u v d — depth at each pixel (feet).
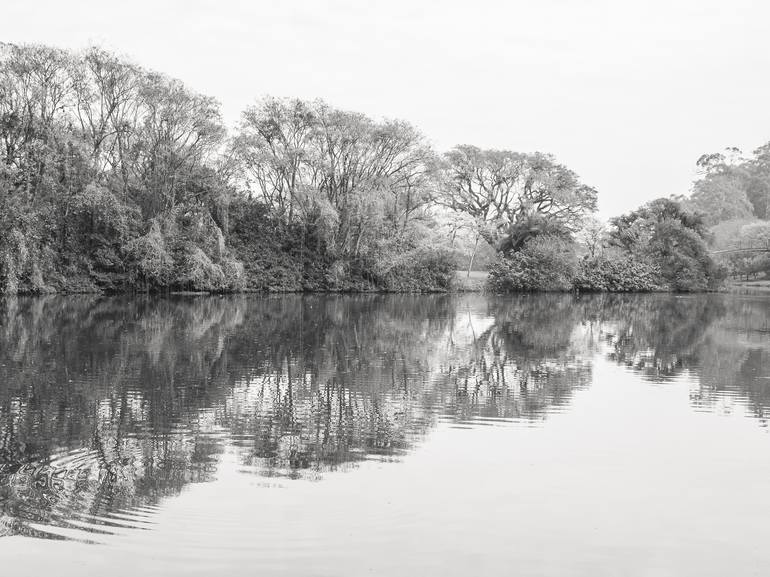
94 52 149.38
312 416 43.78
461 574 23.34
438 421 43.21
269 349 72.59
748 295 209.67
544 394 52.29
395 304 148.05
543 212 260.01
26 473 32.24
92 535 25.71
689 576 23.62
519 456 36.06
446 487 31.24
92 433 38.93
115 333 82.38
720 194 429.79
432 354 72.54
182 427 40.52
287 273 178.09
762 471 34.24
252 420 42.45
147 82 154.71
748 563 24.61
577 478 32.83
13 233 124.77
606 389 54.70
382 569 23.56
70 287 145.48
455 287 203.72
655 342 86.48
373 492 30.45
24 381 52.80
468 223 211.00
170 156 155.22
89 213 146.10
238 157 168.25
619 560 24.64
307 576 22.99
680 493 31.12
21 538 25.41
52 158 137.28
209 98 159.22
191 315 108.88
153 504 28.66
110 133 153.17
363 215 179.01
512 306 150.10
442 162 201.67
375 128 185.78
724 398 51.57
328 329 93.40
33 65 139.13
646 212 236.43
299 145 181.06
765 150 472.85
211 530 26.25
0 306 114.01
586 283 215.10
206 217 159.02
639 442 39.14
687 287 223.30
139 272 151.84
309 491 30.42
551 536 26.43
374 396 50.14
